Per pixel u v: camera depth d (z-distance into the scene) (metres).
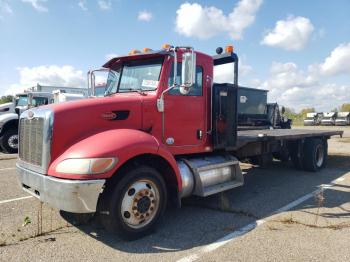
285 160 9.82
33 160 4.34
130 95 5.08
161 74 5.00
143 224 4.36
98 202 4.16
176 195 4.81
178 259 3.73
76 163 3.85
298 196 6.47
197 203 5.89
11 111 14.52
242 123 15.33
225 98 5.98
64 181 3.81
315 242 4.16
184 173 5.12
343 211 5.46
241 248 4.00
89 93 6.23
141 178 4.30
